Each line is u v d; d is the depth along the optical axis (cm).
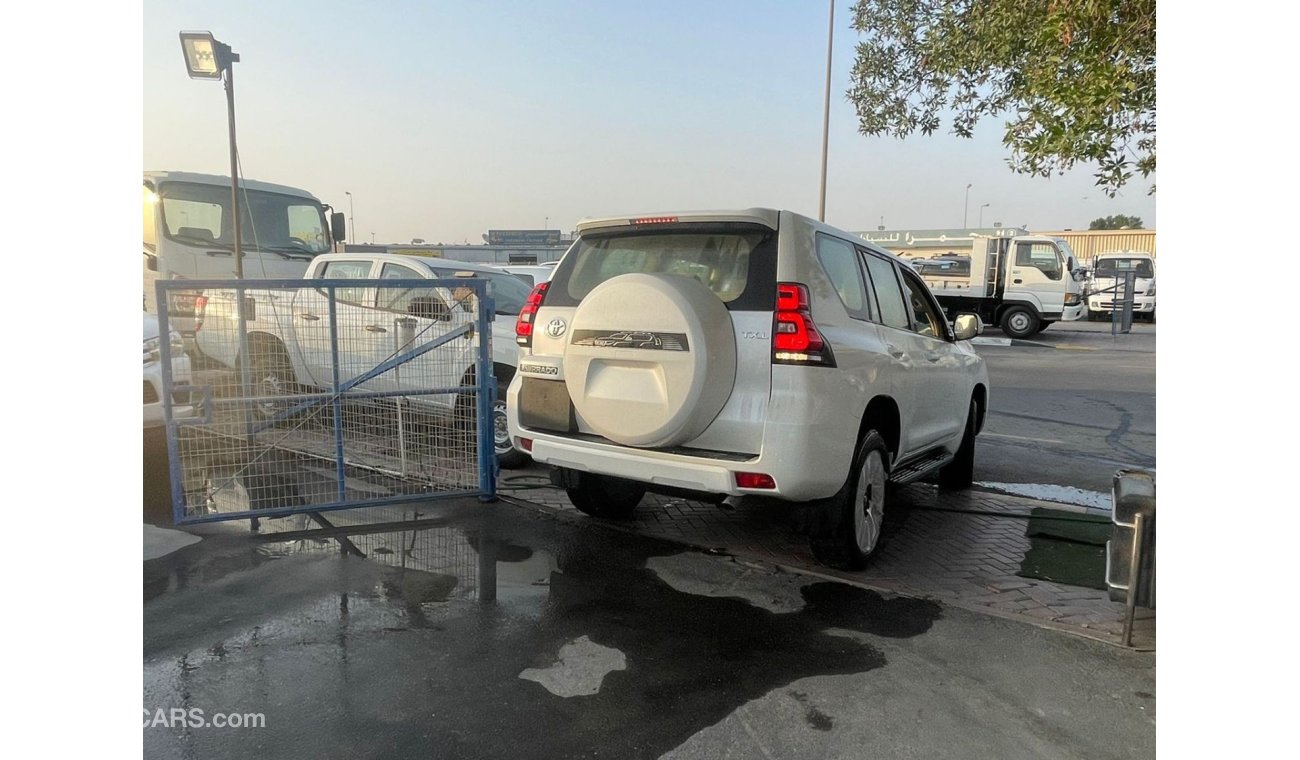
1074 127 468
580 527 529
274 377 550
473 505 568
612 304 406
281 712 304
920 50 689
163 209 958
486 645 361
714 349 389
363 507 556
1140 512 375
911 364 509
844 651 364
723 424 401
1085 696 330
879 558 494
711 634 378
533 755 282
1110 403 1168
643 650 360
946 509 617
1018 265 2114
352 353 556
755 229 416
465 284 549
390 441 566
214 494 530
